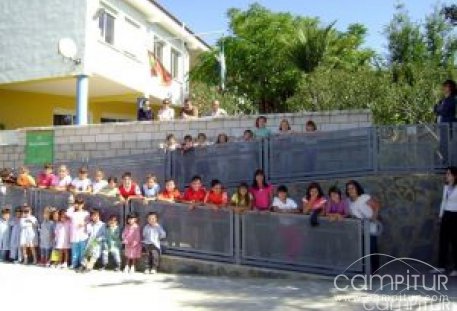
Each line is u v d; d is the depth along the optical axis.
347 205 10.30
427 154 11.62
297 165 12.29
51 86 19.30
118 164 13.62
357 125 13.85
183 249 10.99
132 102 23.77
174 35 24.67
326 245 9.98
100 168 13.75
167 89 23.58
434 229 11.48
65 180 13.02
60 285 9.54
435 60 29.69
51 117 21.03
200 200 11.41
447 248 10.20
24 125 20.11
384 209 11.71
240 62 28.89
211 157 12.82
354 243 9.81
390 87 22.42
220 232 10.74
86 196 11.93
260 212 10.47
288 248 10.24
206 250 10.82
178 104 24.88
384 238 11.62
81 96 17.47
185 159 13.03
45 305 8.05
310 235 10.11
